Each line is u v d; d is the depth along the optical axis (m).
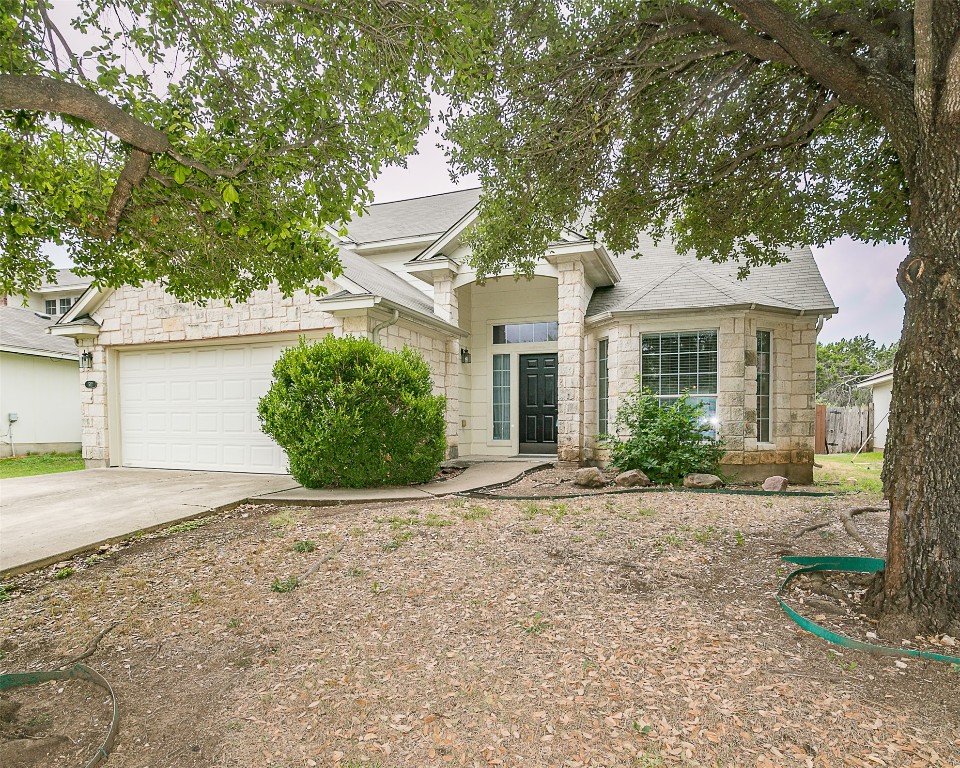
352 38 3.09
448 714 2.26
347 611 3.34
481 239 5.70
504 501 6.43
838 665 2.54
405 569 4.02
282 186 3.44
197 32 3.26
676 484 7.86
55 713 2.36
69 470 10.73
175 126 2.93
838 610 3.15
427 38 2.96
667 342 9.12
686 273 9.87
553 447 11.62
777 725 2.10
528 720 2.20
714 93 4.51
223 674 2.66
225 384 9.40
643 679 2.47
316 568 4.09
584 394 10.44
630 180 5.03
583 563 4.13
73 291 17.53
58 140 3.46
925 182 2.77
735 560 4.16
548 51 4.18
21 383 13.72
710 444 8.16
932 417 2.75
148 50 3.24
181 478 8.55
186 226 4.11
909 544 2.82
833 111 4.53
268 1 2.89
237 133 3.18
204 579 3.98
